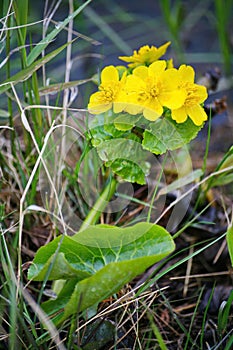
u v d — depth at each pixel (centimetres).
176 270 50
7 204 51
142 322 45
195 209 52
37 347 39
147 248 40
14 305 38
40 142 50
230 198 56
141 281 47
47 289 47
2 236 43
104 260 41
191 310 48
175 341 45
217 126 66
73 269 39
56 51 44
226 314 43
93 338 42
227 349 40
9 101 50
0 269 45
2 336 41
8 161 52
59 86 49
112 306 43
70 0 53
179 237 52
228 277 50
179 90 40
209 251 51
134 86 40
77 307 38
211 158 62
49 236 50
